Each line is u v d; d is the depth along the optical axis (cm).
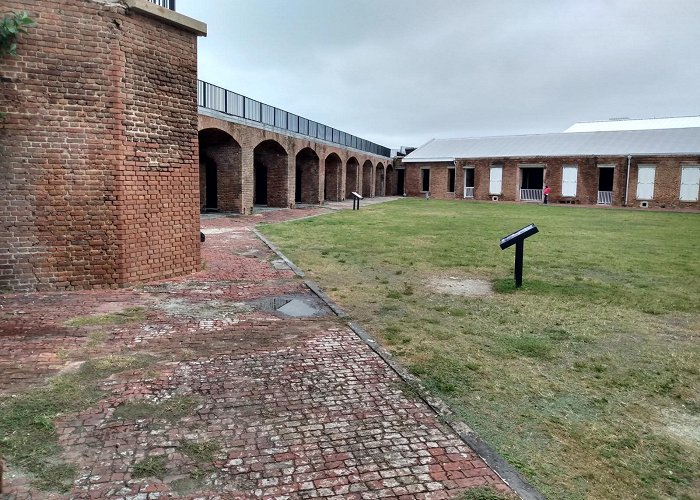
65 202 696
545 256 1148
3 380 405
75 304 641
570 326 604
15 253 680
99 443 316
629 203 3406
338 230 1609
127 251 742
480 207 3067
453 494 274
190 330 550
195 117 839
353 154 3566
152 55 750
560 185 3678
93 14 680
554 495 278
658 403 401
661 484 293
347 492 274
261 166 2667
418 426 350
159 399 380
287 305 673
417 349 510
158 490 271
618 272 961
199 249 884
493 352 507
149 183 768
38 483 274
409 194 4544
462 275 911
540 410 383
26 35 650
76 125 689
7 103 652
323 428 344
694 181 3192
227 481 281
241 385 409
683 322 630
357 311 654
